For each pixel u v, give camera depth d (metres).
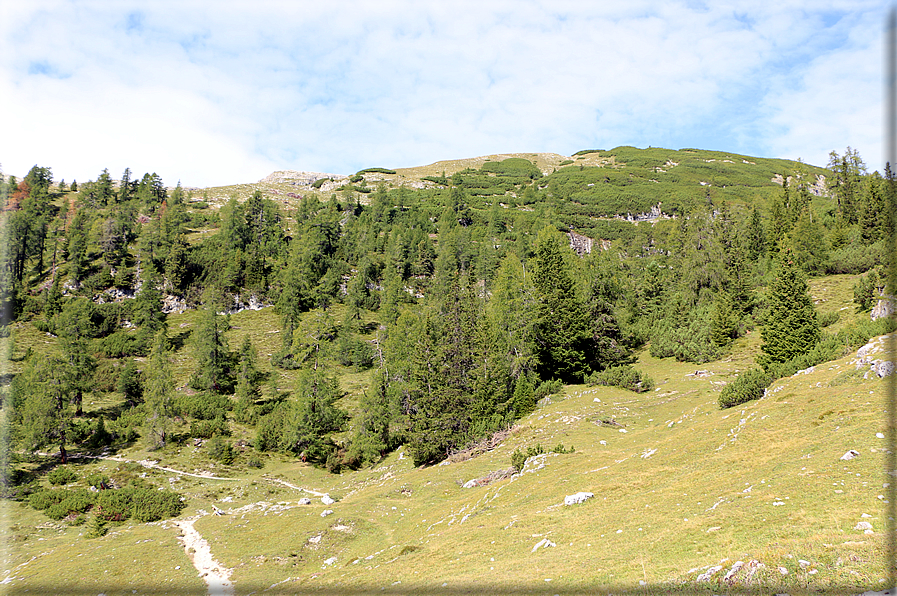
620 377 68.62
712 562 15.41
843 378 31.97
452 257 156.50
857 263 94.06
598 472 32.78
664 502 23.50
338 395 97.94
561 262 86.25
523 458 41.25
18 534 46.75
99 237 150.50
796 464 22.31
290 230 193.00
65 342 85.38
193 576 30.94
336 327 131.25
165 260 150.38
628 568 16.91
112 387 95.44
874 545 13.02
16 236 135.12
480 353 66.75
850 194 119.81
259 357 117.38
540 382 73.19
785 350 55.03
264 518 42.38
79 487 60.03
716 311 82.50
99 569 33.50
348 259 172.00
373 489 50.84
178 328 131.88
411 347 82.81
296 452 77.38
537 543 22.69
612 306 92.31
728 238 115.25
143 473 64.81
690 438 34.22
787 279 57.28
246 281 153.00
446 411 61.28
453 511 35.00
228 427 84.25
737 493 21.25
